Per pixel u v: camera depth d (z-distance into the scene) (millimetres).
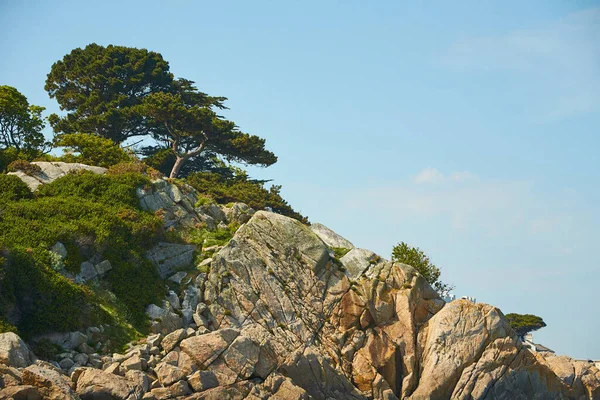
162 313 60219
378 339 65688
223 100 117875
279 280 66312
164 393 50312
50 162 74438
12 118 83688
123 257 63094
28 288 53531
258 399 54281
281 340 61781
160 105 95375
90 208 65375
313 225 82250
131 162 80688
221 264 65250
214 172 110500
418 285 69125
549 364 74188
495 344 66188
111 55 111938
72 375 48312
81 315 55219
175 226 71750
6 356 45375
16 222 59844
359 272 69188
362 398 62594
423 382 64312
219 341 55125
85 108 106188
